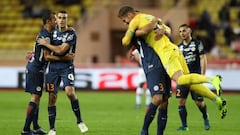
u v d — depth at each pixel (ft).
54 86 131.95
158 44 118.01
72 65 133.59
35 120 135.95
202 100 148.66
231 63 306.76
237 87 294.66
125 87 301.22
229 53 346.74
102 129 149.79
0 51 356.79
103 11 342.85
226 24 362.53
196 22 348.38
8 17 381.60
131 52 217.77
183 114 148.15
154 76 116.98
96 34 341.82
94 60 341.21
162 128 121.08
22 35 370.53
